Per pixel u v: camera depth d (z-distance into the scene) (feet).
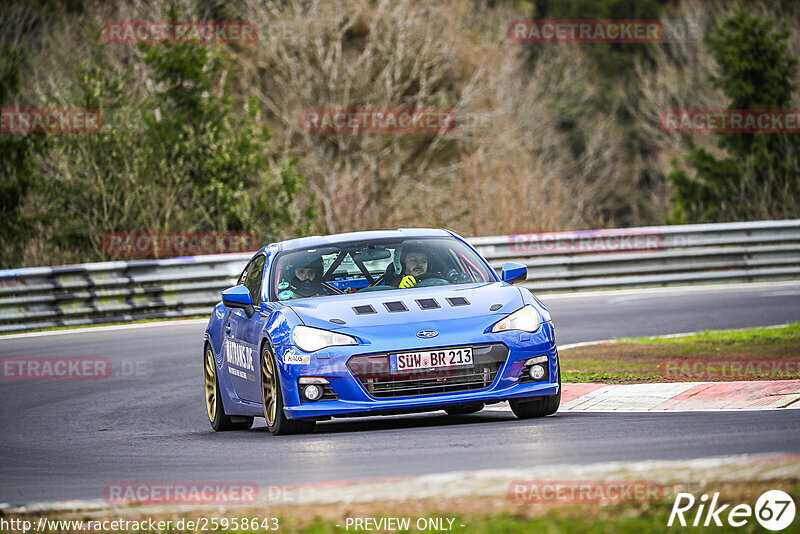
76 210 328.49
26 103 442.50
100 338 205.26
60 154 335.67
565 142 647.15
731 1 634.02
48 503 69.92
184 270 240.32
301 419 94.07
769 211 380.17
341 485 67.00
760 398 103.09
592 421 93.61
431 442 85.35
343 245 108.99
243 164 352.90
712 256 258.98
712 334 162.61
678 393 110.11
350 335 93.35
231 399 111.24
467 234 444.55
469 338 93.20
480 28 597.52
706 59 615.57
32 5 477.77
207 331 121.49
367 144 494.59
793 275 261.24
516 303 98.07
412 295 99.50
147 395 143.02
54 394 148.05
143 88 438.40
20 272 223.92
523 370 94.48
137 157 333.01
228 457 87.40
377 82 506.89
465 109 514.27
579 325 192.03
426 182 508.12
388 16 510.99
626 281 255.70
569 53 646.74
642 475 62.85
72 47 456.86
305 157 495.41
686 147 608.19
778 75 423.64
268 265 109.29
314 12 502.79
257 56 504.84
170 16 361.92
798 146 405.39
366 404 91.71
